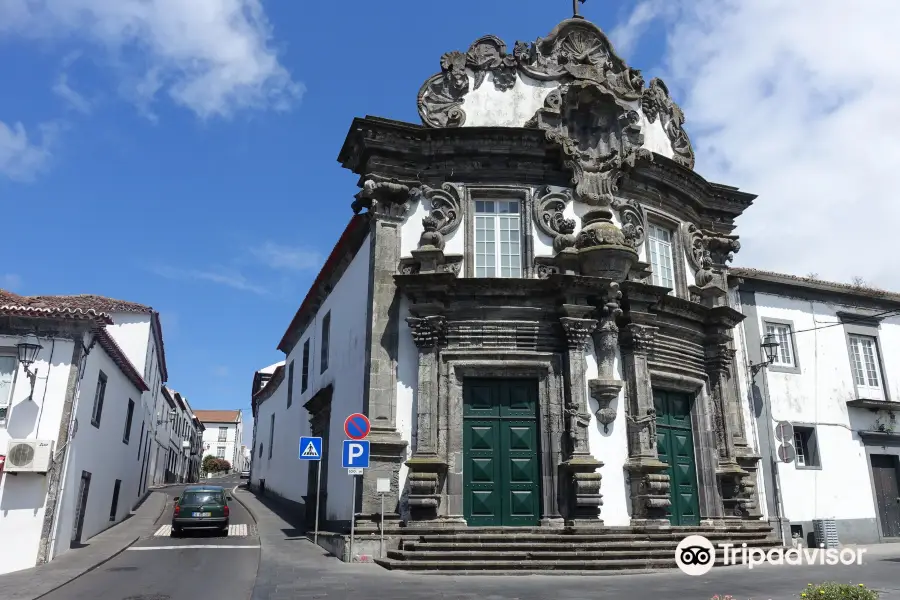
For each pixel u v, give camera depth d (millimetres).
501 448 13453
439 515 12734
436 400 13273
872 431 19438
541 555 11641
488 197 15070
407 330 13844
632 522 13312
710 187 17969
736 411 16797
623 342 14594
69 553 13523
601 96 15766
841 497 18391
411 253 14117
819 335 19703
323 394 17938
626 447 13906
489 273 14594
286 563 12086
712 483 15391
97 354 15336
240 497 31531
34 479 12688
